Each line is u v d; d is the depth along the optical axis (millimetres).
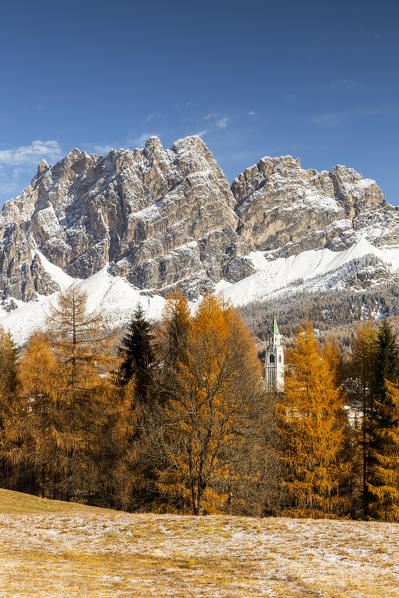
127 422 31562
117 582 12922
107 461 32031
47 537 18578
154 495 31031
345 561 15391
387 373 31359
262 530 19078
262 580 13633
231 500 28812
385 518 29047
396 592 12555
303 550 16578
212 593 12133
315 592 12484
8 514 22734
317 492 31641
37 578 12719
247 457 27469
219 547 17109
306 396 30750
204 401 25891
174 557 16062
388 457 29125
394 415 29547
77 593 11398
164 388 29094
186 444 26000
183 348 29844
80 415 32156
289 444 31734
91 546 17438
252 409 27453
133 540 18109
